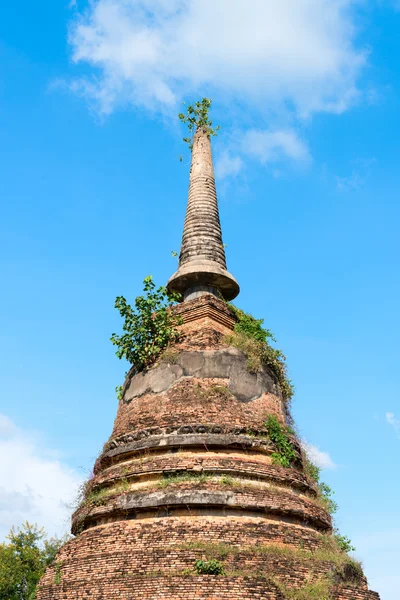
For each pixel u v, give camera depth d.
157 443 19.98
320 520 19.84
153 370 22.50
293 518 19.19
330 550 18.86
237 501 18.19
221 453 19.88
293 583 16.61
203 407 20.70
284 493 19.34
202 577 15.64
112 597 15.96
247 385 21.95
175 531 17.56
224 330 23.81
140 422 21.23
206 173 29.36
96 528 19.23
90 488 20.95
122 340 23.73
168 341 23.17
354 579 18.27
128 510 18.72
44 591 17.91
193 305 23.88
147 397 21.91
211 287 26.03
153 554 16.88
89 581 16.75
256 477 19.47
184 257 26.83
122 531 18.17
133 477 19.67
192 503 18.03
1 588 39.91
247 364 22.48
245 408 21.22
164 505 18.17
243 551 16.95
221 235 27.88
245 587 15.48
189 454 19.75
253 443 20.19
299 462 21.44
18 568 41.16
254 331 24.23
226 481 18.88
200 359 22.05
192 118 31.23
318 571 17.25
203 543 17.19
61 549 19.48
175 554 16.72
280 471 20.00
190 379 21.59
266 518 18.61
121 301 24.17
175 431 20.19
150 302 23.86
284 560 16.97
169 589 15.51
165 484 18.88
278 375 24.11
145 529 17.91
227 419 20.53
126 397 23.03
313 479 22.53
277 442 20.83
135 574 16.56
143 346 23.36
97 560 17.42
